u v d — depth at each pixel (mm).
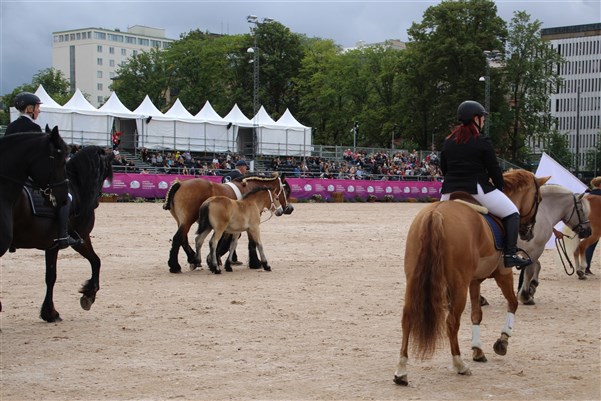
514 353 8719
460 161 8156
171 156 49000
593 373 7797
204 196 15875
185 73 89875
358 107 82625
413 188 53594
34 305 11523
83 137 47844
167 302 11859
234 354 8406
